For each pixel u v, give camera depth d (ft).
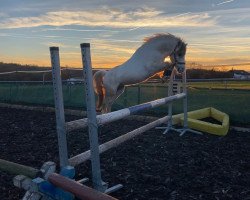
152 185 15.07
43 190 9.09
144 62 21.72
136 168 17.31
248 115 28.17
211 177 16.12
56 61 11.78
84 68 12.67
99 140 23.43
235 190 14.56
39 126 28.96
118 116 14.57
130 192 14.29
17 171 9.98
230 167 17.61
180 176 16.21
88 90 12.73
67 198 9.28
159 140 23.27
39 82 43.62
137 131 17.44
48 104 42.04
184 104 25.46
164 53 22.09
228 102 31.60
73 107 38.99
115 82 21.94
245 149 21.12
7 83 47.34
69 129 12.37
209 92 34.19
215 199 13.64
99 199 6.90
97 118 13.12
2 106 43.91
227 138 24.11
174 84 25.57
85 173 16.52
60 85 11.95
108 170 16.98
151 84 35.78
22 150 20.85
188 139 23.65
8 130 27.30
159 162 18.33
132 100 37.14
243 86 33.30
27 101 44.39
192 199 13.60
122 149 20.89
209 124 25.32
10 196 13.67
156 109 33.01
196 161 18.51
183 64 23.26
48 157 19.15
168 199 13.61
